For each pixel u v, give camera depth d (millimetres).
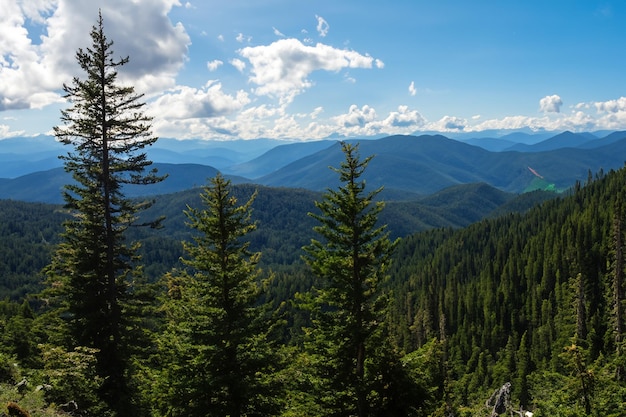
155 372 20000
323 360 19766
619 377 30234
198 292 19203
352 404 19422
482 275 141875
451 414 42469
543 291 109000
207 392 17641
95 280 23484
